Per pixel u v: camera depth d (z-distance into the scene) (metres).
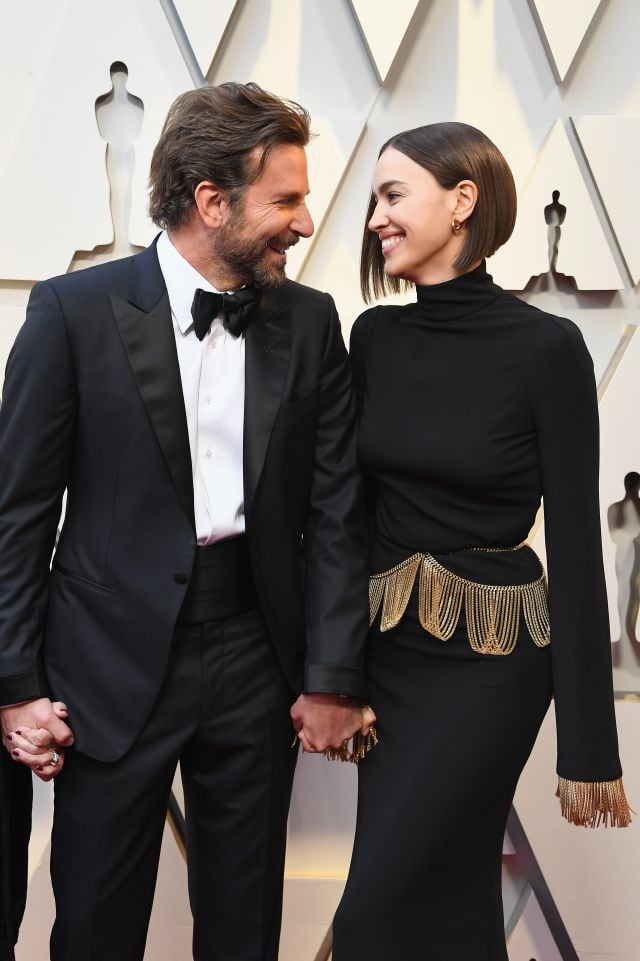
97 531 1.37
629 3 1.89
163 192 1.38
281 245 1.38
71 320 1.34
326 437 1.48
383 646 1.45
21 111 1.86
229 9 1.81
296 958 1.97
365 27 1.83
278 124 1.33
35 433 1.33
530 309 1.40
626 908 1.97
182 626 1.38
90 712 1.37
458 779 1.35
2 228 1.84
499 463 1.35
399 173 1.39
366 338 1.52
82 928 1.40
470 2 1.88
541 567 1.46
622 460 1.94
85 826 1.38
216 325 1.39
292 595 1.43
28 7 1.83
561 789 1.38
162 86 1.85
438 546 1.39
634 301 1.95
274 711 1.44
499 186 1.38
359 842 1.41
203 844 1.49
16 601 1.35
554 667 1.38
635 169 1.89
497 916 1.44
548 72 1.89
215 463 1.39
